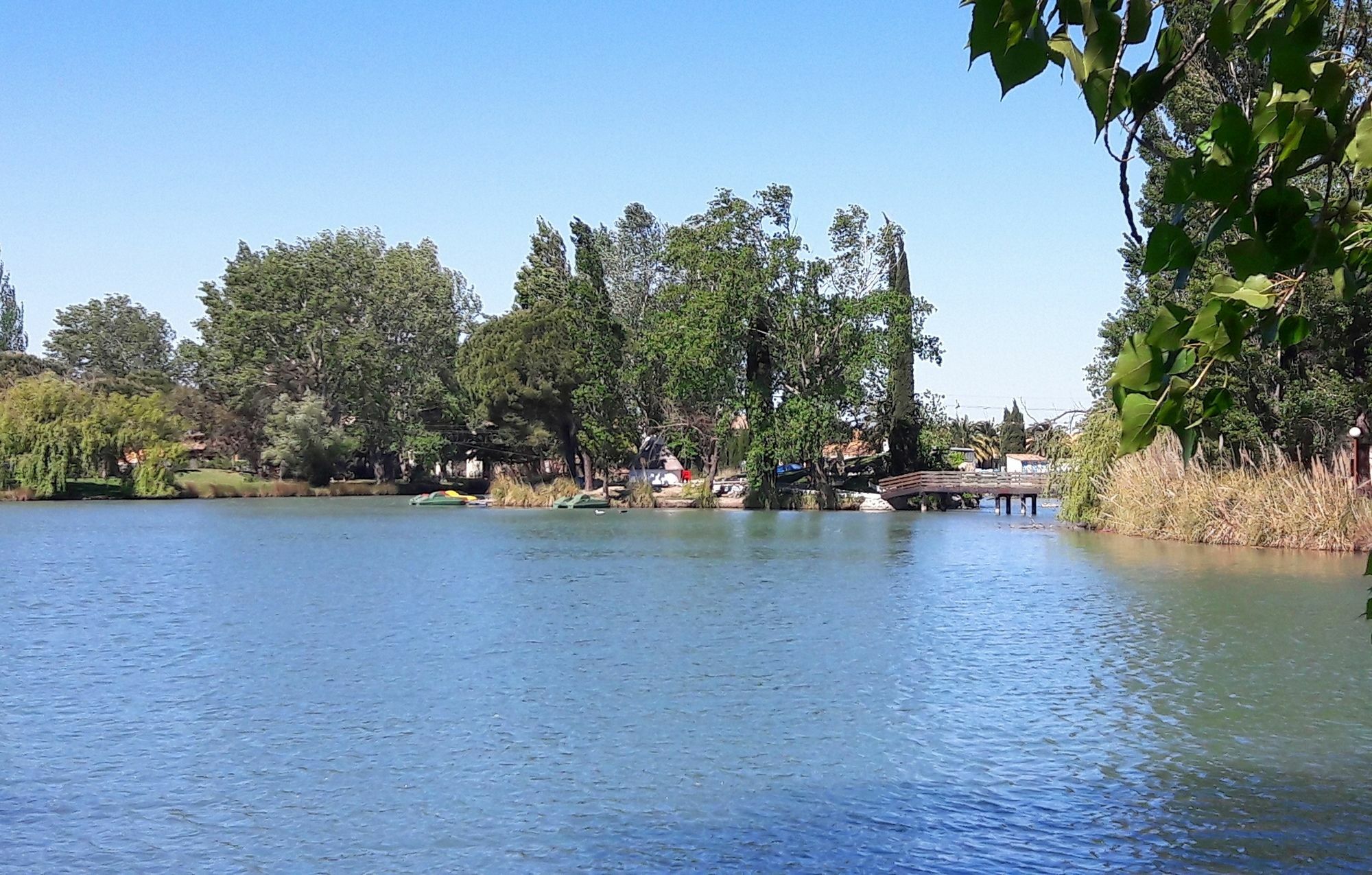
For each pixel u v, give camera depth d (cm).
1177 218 282
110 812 1238
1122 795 1246
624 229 8644
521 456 8112
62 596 2888
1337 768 1339
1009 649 2080
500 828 1177
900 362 6881
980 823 1170
